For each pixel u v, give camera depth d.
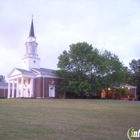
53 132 8.02
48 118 11.38
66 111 14.70
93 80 44.78
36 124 9.59
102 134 7.80
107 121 10.52
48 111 14.64
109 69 47.66
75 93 46.81
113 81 50.12
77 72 43.91
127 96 55.97
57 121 10.43
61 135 7.58
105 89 49.78
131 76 67.88
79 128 8.79
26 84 47.94
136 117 11.88
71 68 45.44
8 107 17.28
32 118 11.36
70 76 45.00
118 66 50.19
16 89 50.53
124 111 14.78
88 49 44.97
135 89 62.16
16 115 12.52
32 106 18.52
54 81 46.59
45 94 44.81
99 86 44.44
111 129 8.66
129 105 20.14
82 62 44.31
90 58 43.47
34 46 51.25
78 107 17.84
